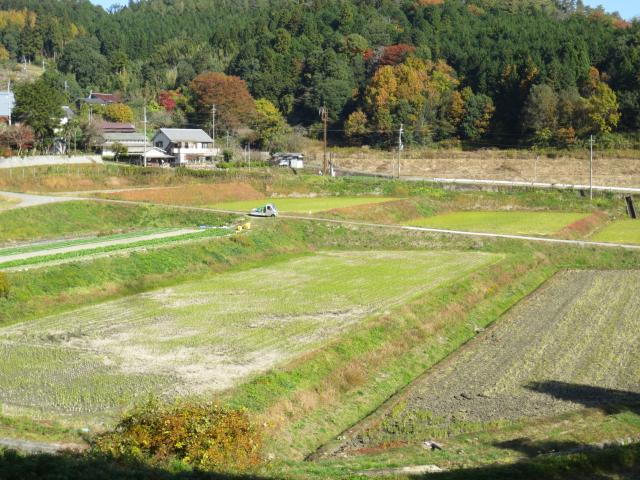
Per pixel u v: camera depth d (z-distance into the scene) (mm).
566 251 69000
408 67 157875
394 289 51312
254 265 61531
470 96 149875
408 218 87812
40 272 48562
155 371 33906
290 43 185000
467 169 129250
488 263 61656
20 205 76625
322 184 104875
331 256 66688
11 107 120625
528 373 36344
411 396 33438
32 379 32719
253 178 104125
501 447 27203
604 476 23391
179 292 50531
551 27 184375
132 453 22672
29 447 24188
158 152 122812
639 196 99812
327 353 36281
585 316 47094
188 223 79250
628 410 30953
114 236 68688
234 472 22172
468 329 45188
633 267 65250
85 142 120000
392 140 148125
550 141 139750
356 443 28625
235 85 151125
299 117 170625
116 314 44219
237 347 37562
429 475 23031
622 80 147750
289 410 30391
